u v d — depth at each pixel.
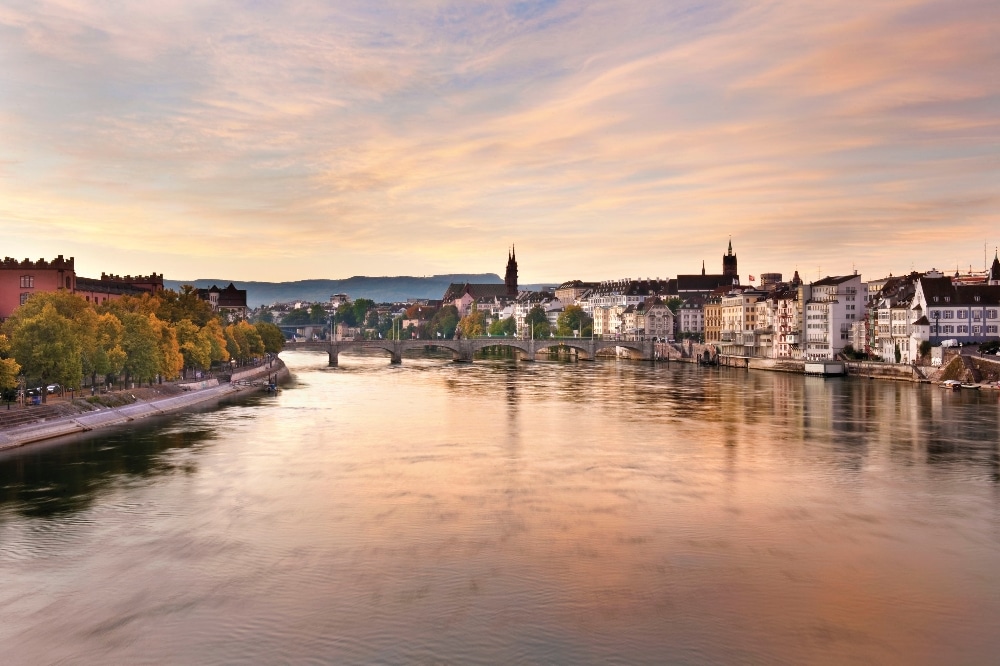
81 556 69.50
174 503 85.50
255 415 154.25
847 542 73.81
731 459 109.31
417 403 175.88
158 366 166.88
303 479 96.69
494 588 62.75
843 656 53.03
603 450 115.81
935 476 99.06
